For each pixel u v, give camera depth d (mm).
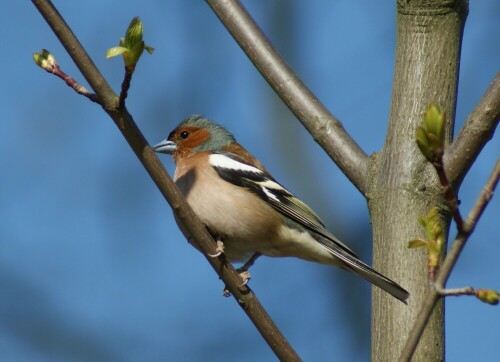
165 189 8656
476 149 8547
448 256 6062
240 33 10828
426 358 8195
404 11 9352
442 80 9125
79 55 7902
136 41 7527
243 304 8859
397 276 8562
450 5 9219
